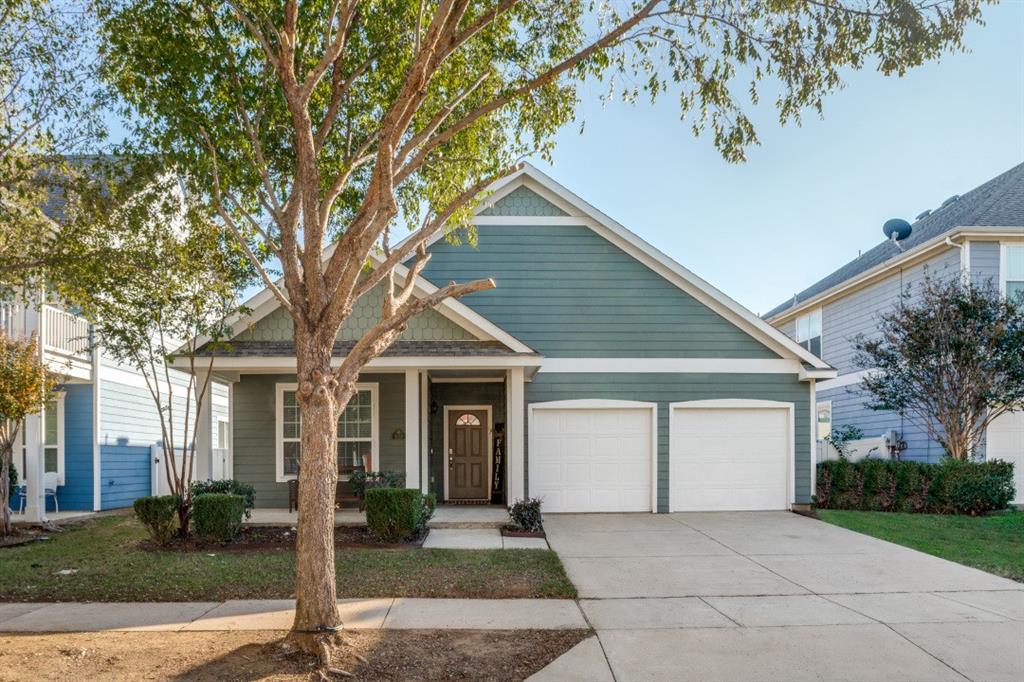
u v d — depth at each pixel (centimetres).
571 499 1471
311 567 627
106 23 782
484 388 1647
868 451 1777
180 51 782
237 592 830
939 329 1498
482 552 1059
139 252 994
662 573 943
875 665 607
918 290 1795
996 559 1020
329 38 737
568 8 877
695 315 1504
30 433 1397
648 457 1484
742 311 1491
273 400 1493
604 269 1506
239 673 567
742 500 1484
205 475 1299
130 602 797
